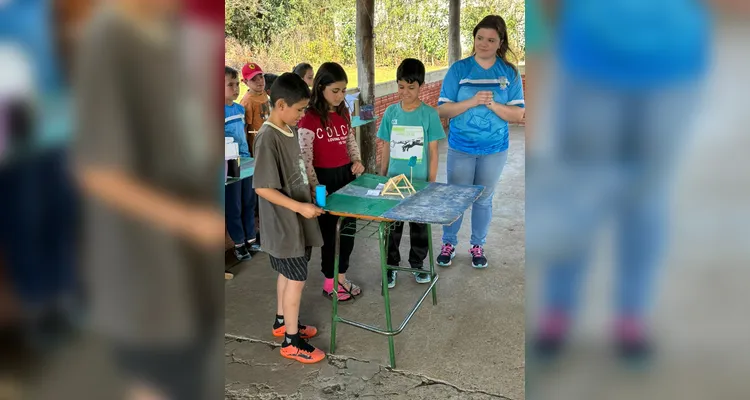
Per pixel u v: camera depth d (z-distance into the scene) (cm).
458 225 287
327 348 217
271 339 224
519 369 199
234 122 298
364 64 400
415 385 192
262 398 187
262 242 196
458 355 210
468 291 263
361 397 186
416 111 251
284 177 190
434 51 829
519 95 265
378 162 522
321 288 271
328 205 202
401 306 250
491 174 271
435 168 261
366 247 326
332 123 233
